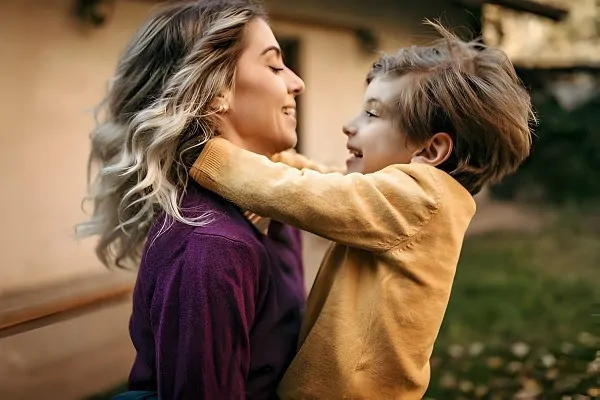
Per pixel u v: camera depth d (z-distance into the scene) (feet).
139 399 3.54
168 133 3.44
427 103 3.74
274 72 3.81
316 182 3.45
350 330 3.55
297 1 17.10
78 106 12.82
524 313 12.45
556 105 31.71
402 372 3.52
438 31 4.28
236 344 3.25
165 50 3.72
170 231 3.38
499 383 8.42
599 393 7.36
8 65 11.69
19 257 11.94
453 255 3.63
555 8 21.04
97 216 4.50
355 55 19.62
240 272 3.25
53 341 9.89
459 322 11.97
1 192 11.73
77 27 12.67
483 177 3.95
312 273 12.86
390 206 3.49
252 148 3.82
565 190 31.37
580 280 15.48
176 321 3.20
